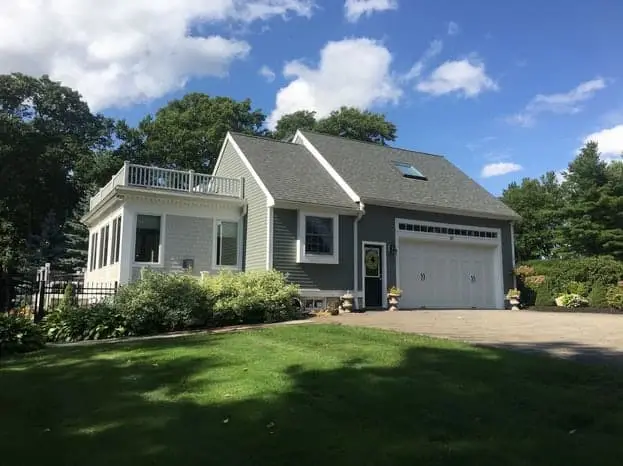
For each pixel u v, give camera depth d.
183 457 4.13
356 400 5.54
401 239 20.16
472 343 8.85
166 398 5.87
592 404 5.34
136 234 17.28
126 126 39.66
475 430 4.70
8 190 37.09
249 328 11.92
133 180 17.66
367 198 18.94
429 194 21.62
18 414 5.46
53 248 34.62
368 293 19.03
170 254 17.72
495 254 22.77
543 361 7.19
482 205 22.81
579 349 8.40
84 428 4.94
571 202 32.06
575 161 32.12
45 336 11.59
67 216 40.19
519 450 4.25
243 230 19.22
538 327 11.95
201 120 39.31
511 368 6.80
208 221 18.62
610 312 18.00
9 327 10.24
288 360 7.48
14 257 30.69
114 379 6.82
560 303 20.36
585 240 30.27
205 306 13.87
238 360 7.62
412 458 4.08
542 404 5.37
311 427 4.78
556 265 21.72
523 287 22.75
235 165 20.98
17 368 8.02
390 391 5.82
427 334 10.29
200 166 38.66
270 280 15.38
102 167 36.28
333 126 43.19
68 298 13.33
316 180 19.97
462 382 6.17
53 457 4.19
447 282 21.23
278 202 17.36
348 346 8.51
